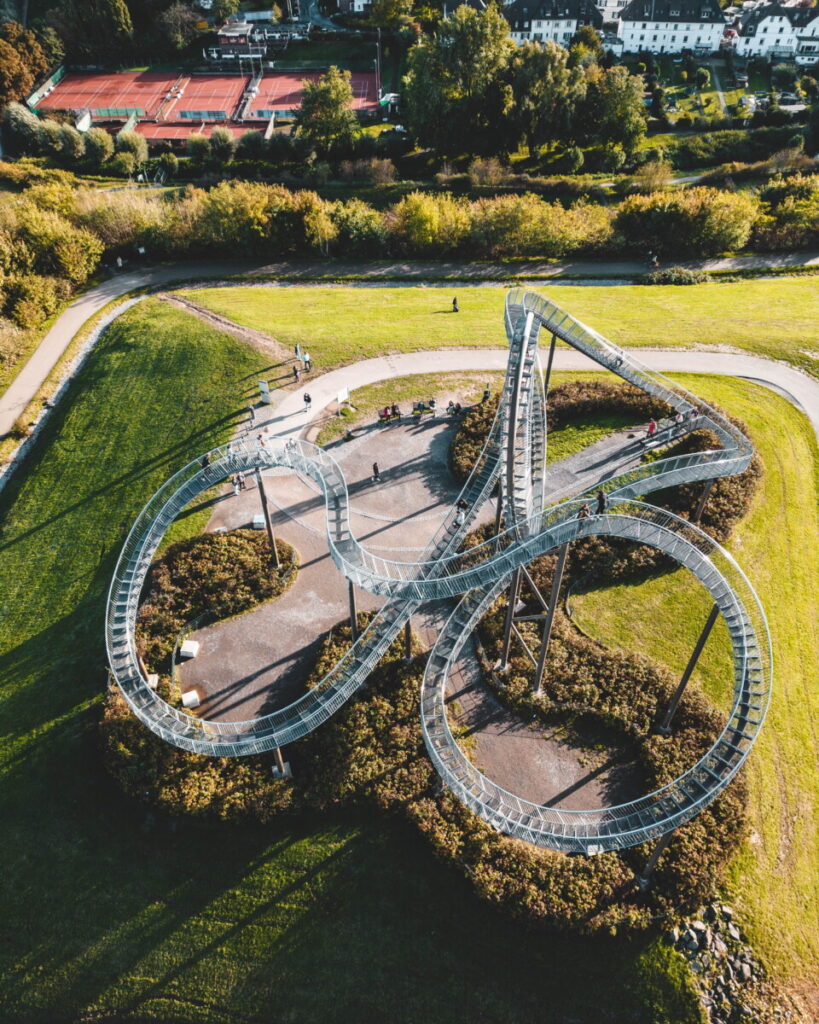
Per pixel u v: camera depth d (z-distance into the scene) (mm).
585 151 116688
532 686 38750
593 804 34344
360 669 35188
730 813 32406
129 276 84000
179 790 34969
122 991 30547
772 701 37656
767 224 88625
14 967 31328
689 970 28672
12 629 45219
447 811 33594
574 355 63562
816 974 28734
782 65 139375
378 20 153625
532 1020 28469
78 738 38281
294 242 87062
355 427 56500
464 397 59281
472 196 105062
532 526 33906
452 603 44219
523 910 30219
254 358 63906
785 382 59781
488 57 105938
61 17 148375
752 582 43469
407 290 78938
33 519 52438
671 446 52594
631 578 44438
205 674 40656
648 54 143875
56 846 34500
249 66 151250
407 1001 29281
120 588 39969
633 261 86562
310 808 34500
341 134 116188
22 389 65938
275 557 45969
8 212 81250
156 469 54156
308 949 30766
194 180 117312
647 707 37469
